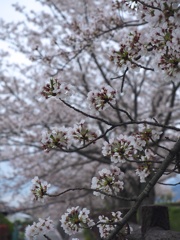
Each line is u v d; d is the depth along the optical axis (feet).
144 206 8.07
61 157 33.60
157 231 7.61
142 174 8.38
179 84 26.32
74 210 7.29
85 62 28.86
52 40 19.45
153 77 30.48
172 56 7.13
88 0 25.71
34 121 27.84
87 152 25.48
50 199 32.58
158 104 31.45
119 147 7.77
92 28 16.62
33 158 32.55
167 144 31.65
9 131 29.01
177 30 7.04
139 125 8.15
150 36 7.40
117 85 29.86
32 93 27.55
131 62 7.68
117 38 18.54
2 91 29.43
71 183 34.14
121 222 6.82
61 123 28.04
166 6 7.03
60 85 7.22
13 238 33.50
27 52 27.71
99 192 7.08
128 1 8.16
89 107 7.36
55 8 27.30
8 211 32.12
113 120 29.45
